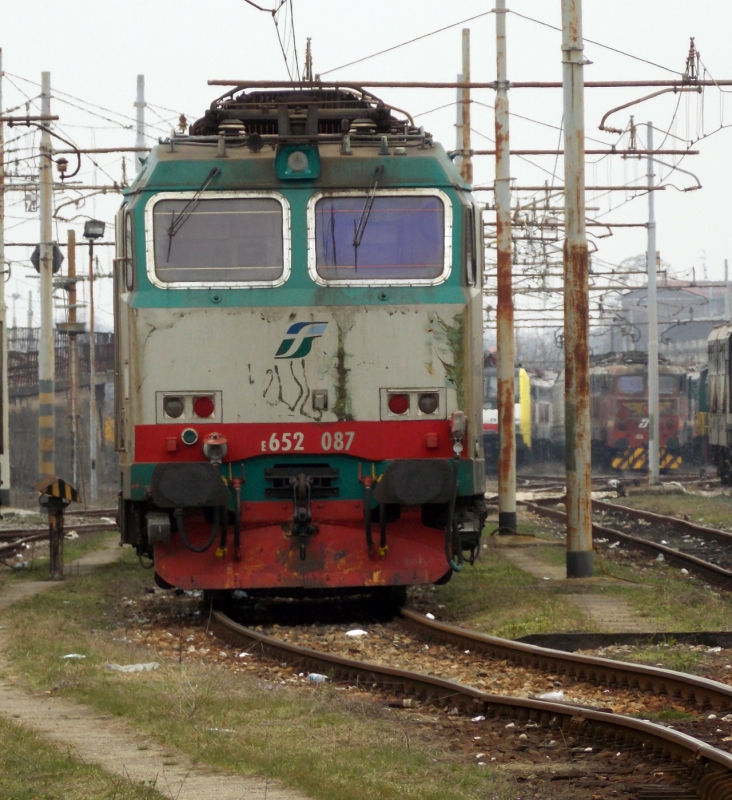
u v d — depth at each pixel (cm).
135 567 5403
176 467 3478
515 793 1862
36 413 13862
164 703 2414
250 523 3625
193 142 3747
